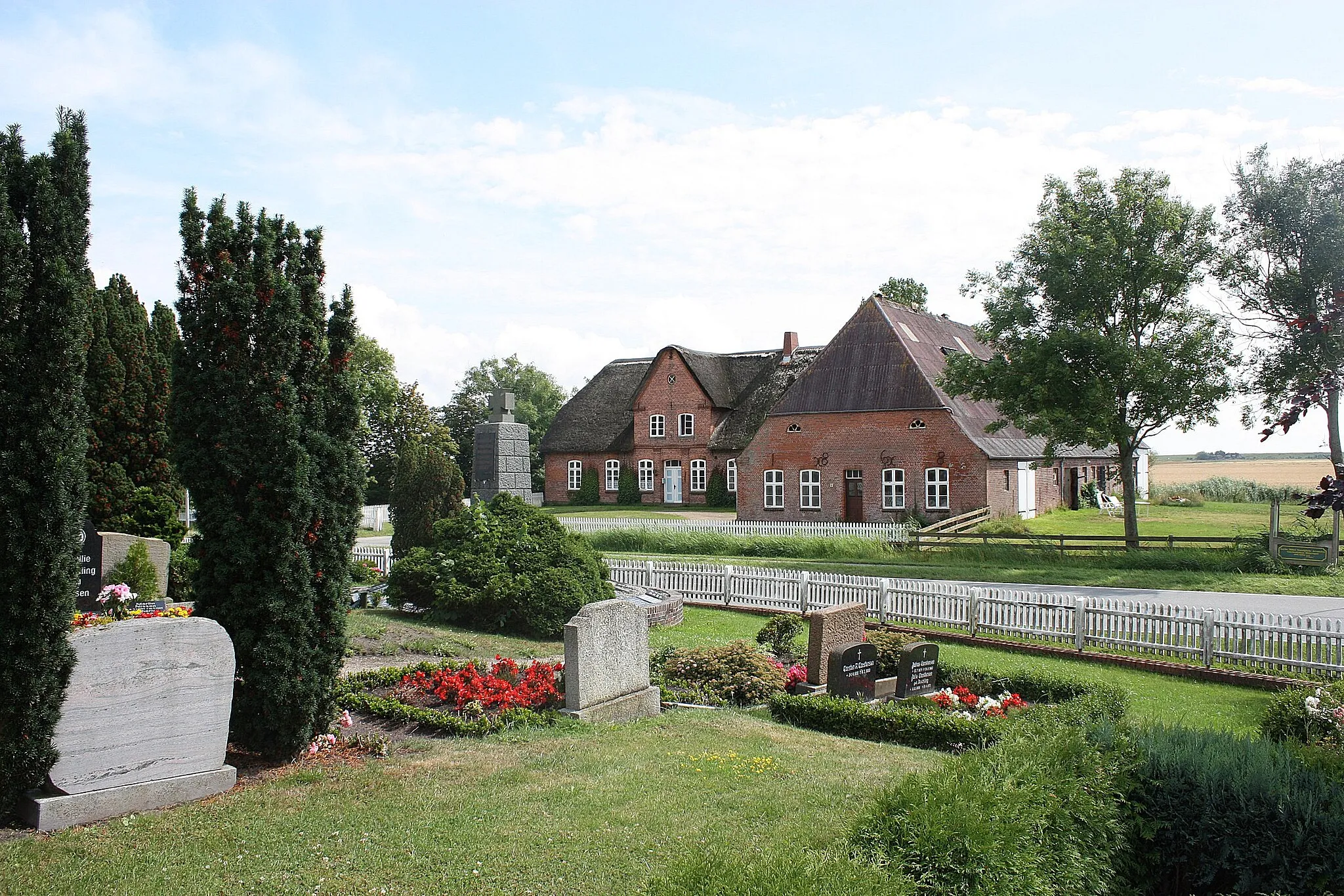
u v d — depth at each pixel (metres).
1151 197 29.09
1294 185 26.92
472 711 10.11
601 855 6.23
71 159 6.71
